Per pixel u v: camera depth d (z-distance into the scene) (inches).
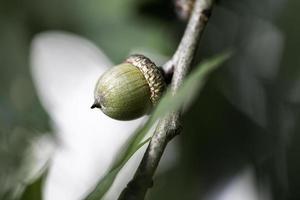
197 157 15.3
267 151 15.1
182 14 12.2
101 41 15.0
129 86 10.4
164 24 14.9
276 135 15.0
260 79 15.2
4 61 15.9
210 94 15.1
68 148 15.4
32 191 10.0
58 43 16.3
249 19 15.4
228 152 15.2
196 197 15.3
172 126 9.2
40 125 15.3
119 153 8.8
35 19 15.8
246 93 15.2
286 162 14.9
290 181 14.8
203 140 15.3
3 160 14.7
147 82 10.4
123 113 10.4
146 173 9.0
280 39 15.1
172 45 14.9
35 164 14.9
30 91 15.9
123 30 15.0
